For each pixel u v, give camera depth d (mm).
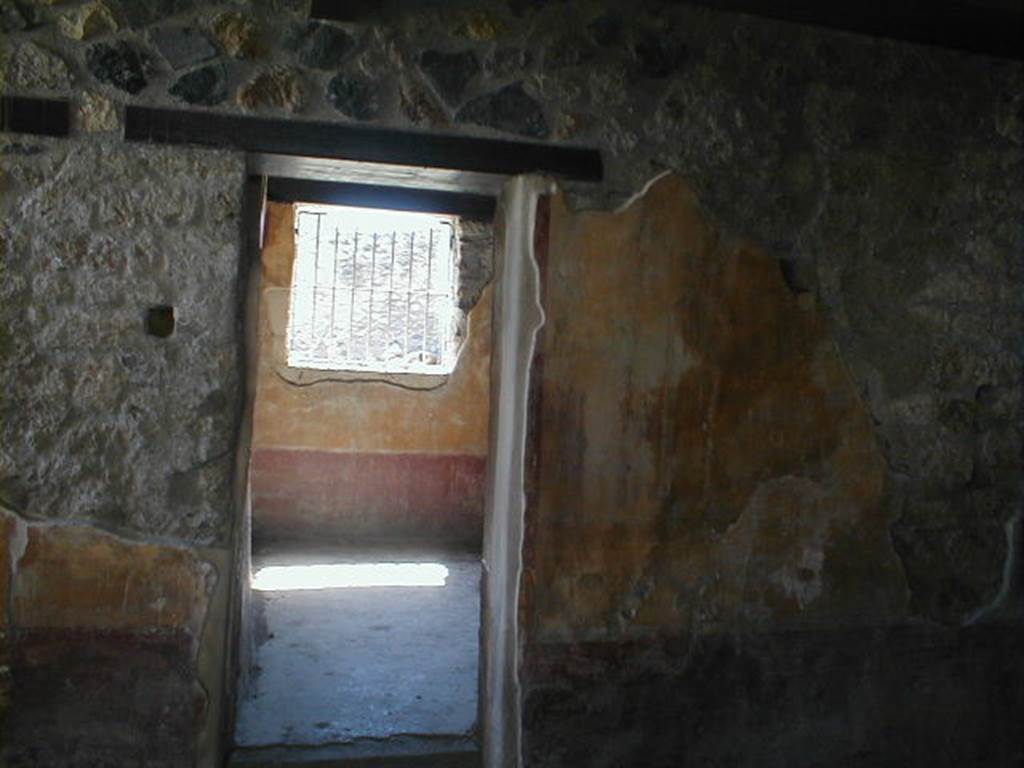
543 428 2578
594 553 2609
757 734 2723
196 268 2395
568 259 2592
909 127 2832
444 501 6078
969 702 2885
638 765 2643
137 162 2361
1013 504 2916
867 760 2805
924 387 2844
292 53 2455
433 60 2535
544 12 2602
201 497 2416
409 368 6125
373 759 2717
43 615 2352
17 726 2342
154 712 2404
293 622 4008
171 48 2391
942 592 2861
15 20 2311
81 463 2359
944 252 2861
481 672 2885
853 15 2691
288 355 5930
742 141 2701
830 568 2770
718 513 2691
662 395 2652
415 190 3549
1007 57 2908
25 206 2320
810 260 2754
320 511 5926
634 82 2643
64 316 2346
